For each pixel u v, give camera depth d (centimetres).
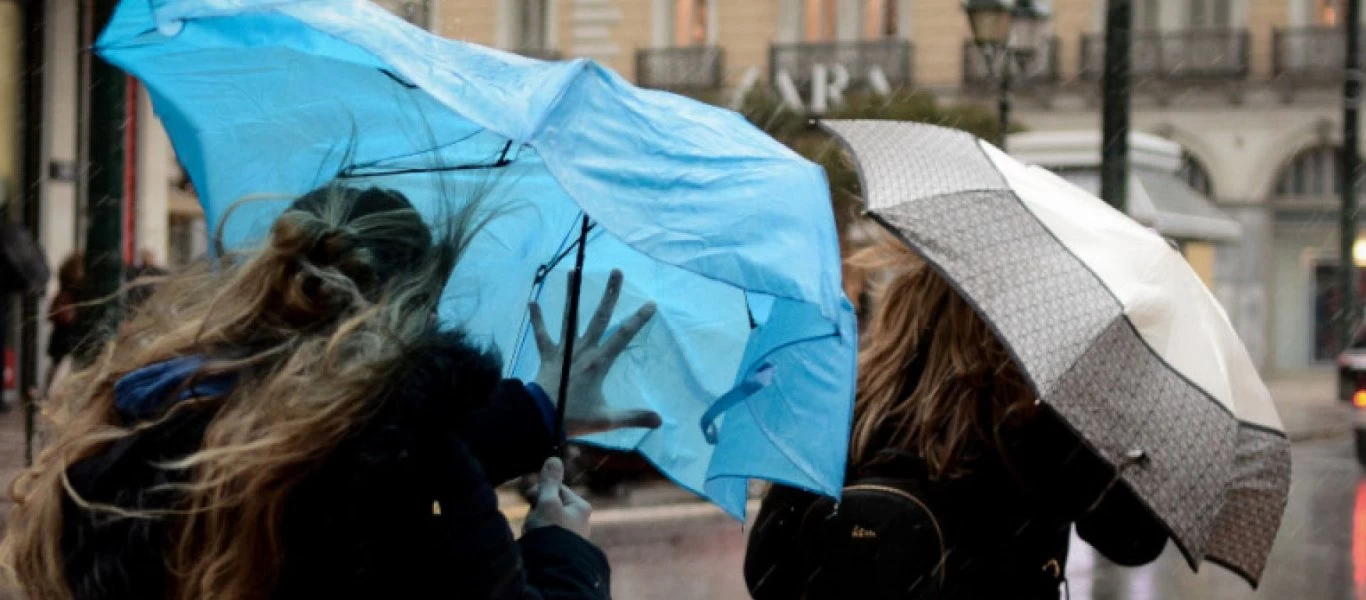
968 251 343
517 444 289
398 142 324
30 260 1772
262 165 326
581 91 276
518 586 257
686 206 282
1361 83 3906
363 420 246
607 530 1373
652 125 290
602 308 320
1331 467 1988
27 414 1105
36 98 2244
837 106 3500
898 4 4153
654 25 4241
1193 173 4056
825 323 314
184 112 323
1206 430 344
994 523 350
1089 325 337
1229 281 3994
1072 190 378
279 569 245
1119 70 1702
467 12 4284
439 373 253
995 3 2072
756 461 330
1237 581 1119
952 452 346
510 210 302
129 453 251
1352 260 3092
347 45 294
